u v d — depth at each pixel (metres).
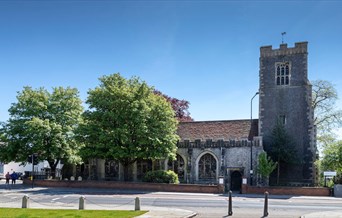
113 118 39.91
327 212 20.95
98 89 41.78
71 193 32.81
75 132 40.78
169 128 40.75
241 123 46.62
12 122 45.59
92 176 47.28
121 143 39.62
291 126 43.47
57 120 46.75
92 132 39.75
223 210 21.77
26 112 45.88
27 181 44.50
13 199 27.16
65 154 45.56
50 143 44.69
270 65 45.62
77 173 49.78
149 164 45.28
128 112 39.72
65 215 17.84
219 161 41.94
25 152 44.66
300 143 42.78
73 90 48.59
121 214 18.47
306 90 43.53
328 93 55.50
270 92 45.06
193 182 42.69
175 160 44.28
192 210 21.55
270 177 42.31
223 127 46.75
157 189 37.19
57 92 47.69
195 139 43.75
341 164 37.09
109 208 21.77
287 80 44.66
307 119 42.97
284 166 42.56
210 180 42.25
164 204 24.73
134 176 45.28
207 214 19.91
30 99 46.72
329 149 38.78
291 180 42.06
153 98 42.00
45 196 29.73
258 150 40.69
